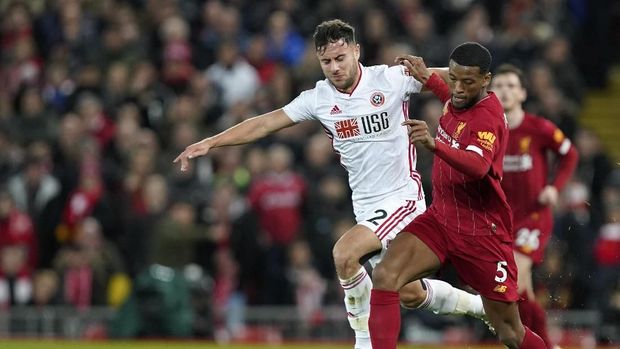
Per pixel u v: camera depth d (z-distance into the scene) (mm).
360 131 32719
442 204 30875
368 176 33031
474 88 29828
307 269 58188
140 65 66688
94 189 59844
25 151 63469
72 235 59688
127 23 69562
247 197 59469
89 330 56469
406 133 33062
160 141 63250
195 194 60281
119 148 63125
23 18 71688
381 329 30531
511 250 31172
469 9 76062
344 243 32344
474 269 30875
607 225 59781
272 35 70625
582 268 58125
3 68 69938
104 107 64812
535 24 74188
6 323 56562
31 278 58719
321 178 61312
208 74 68000
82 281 57406
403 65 32906
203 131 63938
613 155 78250
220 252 58062
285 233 58531
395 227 32562
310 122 65188
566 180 40094
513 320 31562
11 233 58938
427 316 56688
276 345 54156
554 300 46094
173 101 66375
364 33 69812
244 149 62781
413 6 73562
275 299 58000
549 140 39500
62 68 68062
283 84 65688
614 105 79938
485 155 29328
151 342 54219
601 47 80812
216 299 57344
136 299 55438
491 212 30578
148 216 58688
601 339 56062
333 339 56719
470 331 56625
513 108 39312
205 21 72375
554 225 58406
